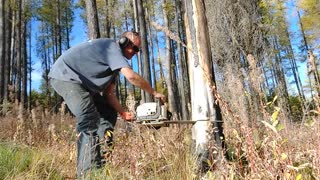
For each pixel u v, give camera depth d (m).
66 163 3.06
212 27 6.88
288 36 20.89
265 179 1.55
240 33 6.71
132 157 2.14
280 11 18.59
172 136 2.81
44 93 29.67
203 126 2.61
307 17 20.34
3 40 15.23
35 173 2.71
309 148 1.80
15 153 3.32
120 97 25.28
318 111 1.62
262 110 1.69
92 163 2.68
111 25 22.62
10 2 18.48
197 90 2.74
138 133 2.43
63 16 28.39
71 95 2.86
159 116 2.66
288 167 1.46
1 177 2.72
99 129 3.18
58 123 6.38
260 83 1.79
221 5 6.82
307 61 1.75
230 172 1.77
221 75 5.55
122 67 2.83
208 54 2.77
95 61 2.90
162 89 18.48
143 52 14.34
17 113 7.15
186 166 2.31
